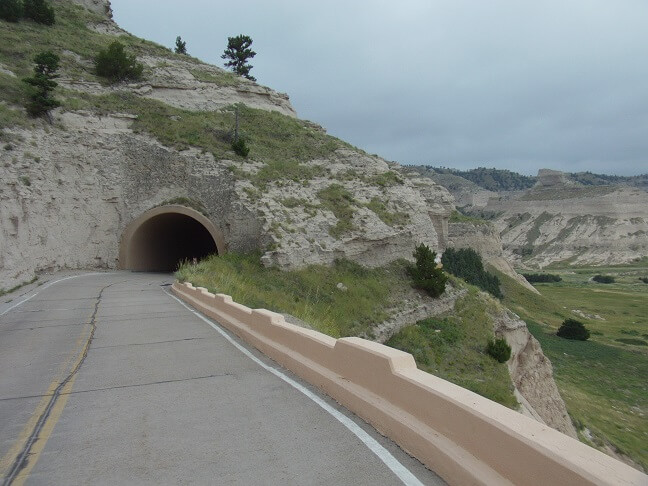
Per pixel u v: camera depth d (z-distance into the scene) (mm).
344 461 4465
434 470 4109
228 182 34406
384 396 5363
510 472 3404
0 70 34969
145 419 5973
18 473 4527
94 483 4277
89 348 10539
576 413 32125
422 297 32125
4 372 8703
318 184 37219
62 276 28391
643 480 2711
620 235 186125
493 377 26078
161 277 31594
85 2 60438
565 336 56062
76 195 32875
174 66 49469
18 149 27906
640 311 82438
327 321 20156
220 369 8336
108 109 37844
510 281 79938
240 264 28828
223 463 4594
